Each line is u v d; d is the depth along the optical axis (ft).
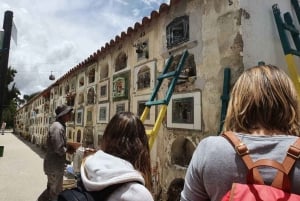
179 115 11.05
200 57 10.18
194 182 3.09
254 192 2.51
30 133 63.31
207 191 2.93
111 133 4.47
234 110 3.22
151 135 9.37
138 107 14.28
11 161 29.84
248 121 3.09
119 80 16.40
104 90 19.16
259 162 2.65
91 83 22.03
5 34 8.02
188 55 10.85
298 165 2.58
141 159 4.36
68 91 29.63
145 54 13.80
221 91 9.09
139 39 14.58
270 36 9.25
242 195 2.52
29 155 35.47
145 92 13.66
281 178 2.54
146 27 13.99
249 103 3.11
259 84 3.14
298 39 9.30
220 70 9.21
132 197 3.63
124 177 3.75
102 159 4.09
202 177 2.99
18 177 21.38
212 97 9.43
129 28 15.05
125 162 4.09
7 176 21.70
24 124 76.89
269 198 2.42
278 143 2.75
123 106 15.97
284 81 3.16
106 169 3.83
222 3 9.45
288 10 10.34
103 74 19.81
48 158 13.12
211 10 9.89
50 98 41.86
